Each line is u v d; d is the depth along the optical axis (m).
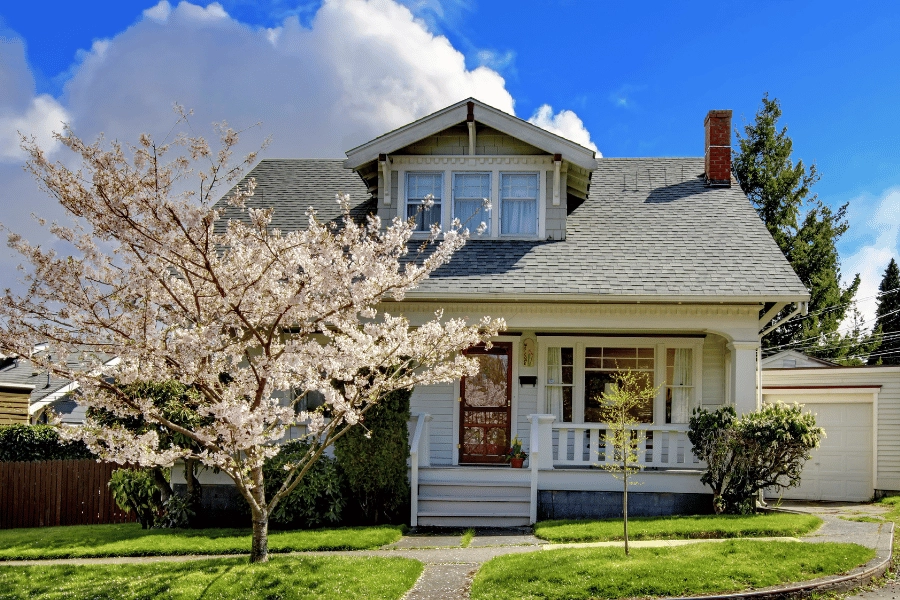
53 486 16.83
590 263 15.26
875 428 17.27
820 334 32.06
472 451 15.96
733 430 13.24
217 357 9.49
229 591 8.64
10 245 8.73
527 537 12.08
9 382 22.70
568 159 15.88
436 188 16.42
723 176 18.55
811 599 8.29
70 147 8.36
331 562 9.73
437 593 8.83
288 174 19.98
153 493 14.45
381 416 13.38
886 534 10.88
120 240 8.70
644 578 8.55
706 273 14.76
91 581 9.25
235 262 9.27
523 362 16.05
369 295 9.46
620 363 16.03
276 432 9.29
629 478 13.93
